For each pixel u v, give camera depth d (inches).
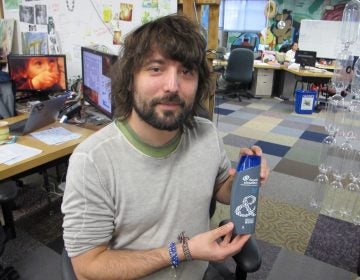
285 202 99.7
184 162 35.6
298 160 133.0
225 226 32.3
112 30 89.0
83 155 31.2
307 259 75.3
